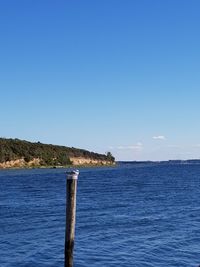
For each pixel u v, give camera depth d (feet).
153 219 128.47
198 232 105.60
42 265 75.15
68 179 55.77
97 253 83.61
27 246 89.56
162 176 437.17
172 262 77.30
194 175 455.22
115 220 126.11
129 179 379.76
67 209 56.03
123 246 89.66
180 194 221.25
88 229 110.11
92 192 235.81
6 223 120.78
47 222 122.11
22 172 562.25
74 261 77.71
